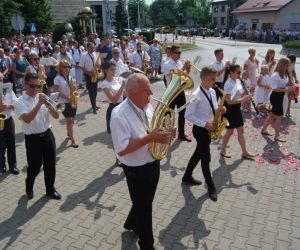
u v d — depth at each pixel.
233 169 6.41
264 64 9.93
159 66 16.47
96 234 4.58
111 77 6.44
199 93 5.17
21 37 22.12
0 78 5.89
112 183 5.99
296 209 5.07
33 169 5.27
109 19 49.81
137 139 3.43
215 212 5.02
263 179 6.01
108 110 6.48
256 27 56.50
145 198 3.79
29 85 4.94
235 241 4.37
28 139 5.09
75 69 14.97
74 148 7.65
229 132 6.74
